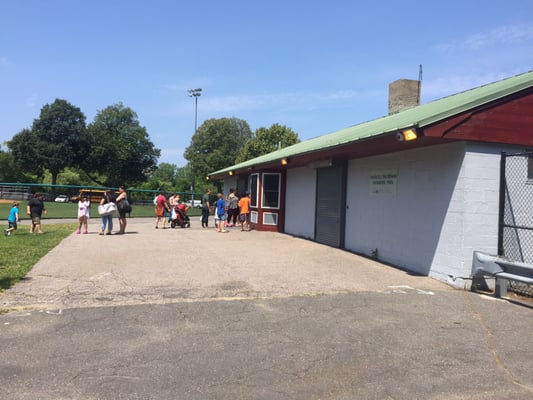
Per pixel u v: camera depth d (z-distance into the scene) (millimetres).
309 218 14523
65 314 5680
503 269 7109
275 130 55781
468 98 8844
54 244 12266
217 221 19359
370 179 10922
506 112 7824
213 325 5355
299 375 4004
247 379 3896
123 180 79875
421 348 4734
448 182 8156
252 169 18078
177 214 19344
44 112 73375
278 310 6055
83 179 88500
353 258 10539
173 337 4906
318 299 6691
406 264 9391
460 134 7539
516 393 3730
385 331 5266
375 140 8352
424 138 7555
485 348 4773
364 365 4254
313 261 10039
